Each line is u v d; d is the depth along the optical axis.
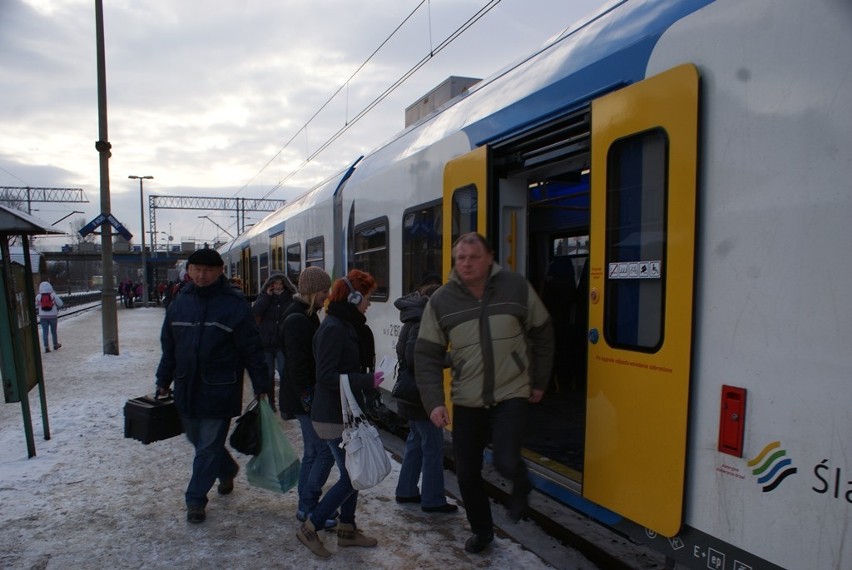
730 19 2.49
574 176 4.53
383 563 3.48
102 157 12.20
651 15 3.03
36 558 3.56
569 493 3.44
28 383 5.63
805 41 2.20
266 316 7.08
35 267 13.81
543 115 3.68
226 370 4.02
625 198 2.98
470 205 4.39
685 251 2.61
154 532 3.92
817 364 2.12
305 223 10.06
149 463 5.34
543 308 3.28
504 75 4.57
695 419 2.57
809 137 2.17
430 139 5.36
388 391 6.42
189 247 69.94
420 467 4.37
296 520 4.11
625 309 2.96
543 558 3.55
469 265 3.14
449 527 3.97
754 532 2.32
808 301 2.15
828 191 2.11
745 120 2.40
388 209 6.21
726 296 2.45
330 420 3.44
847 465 2.02
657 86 2.79
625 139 2.97
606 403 3.05
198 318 3.96
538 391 3.29
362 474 3.24
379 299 6.49
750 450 2.34
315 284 3.74
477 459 3.38
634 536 2.92
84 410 7.36
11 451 5.68
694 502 2.57
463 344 3.22
